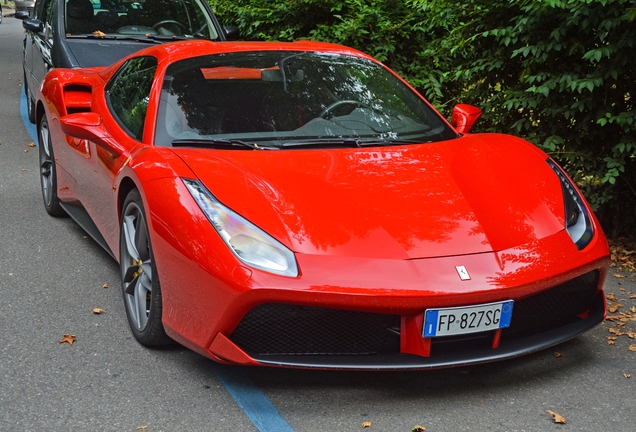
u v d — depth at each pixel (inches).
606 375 117.0
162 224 111.4
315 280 99.5
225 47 157.6
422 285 100.7
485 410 105.3
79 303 143.3
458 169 126.2
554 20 179.8
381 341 105.5
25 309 139.8
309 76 150.1
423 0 215.2
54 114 186.1
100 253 173.5
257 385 111.8
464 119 155.8
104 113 160.1
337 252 103.0
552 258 109.4
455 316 102.1
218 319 102.7
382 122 142.9
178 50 155.7
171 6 287.1
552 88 175.3
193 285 105.9
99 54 253.1
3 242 178.9
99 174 150.9
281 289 98.6
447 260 104.3
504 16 193.8
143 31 275.7
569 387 112.7
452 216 112.0
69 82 188.5
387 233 106.7
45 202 204.1
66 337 126.6
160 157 121.8
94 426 99.2
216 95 140.1
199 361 119.8
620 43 163.0
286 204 109.4
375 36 265.6
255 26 325.4
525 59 192.2
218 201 108.7
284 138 132.7
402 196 115.1
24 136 300.7
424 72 266.4
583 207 124.9
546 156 138.6
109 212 144.2
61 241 181.3
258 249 102.1
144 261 125.7
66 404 105.0
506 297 104.0
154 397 107.5
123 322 135.1
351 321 103.7
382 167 124.0
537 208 118.1
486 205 116.2
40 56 281.0
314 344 104.7
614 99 177.9
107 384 111.3
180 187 112.5
